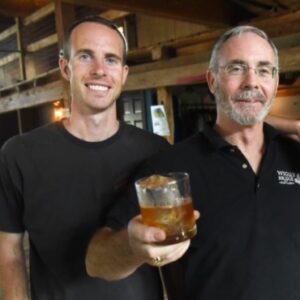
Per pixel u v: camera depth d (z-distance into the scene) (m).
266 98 1.36
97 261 1.17
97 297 1.41
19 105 6.20
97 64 1.44
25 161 1.46
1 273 1.49
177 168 1.34
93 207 1.44
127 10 3.05
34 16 5.74
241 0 3.64
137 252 0.94
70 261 1.43
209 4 3.50
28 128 6.73
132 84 4.23
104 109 1.46
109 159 1.48
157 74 3.92
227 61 1.36
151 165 1.37
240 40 1.35
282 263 1.22
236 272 1.22
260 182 1.30
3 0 5.54
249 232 1.24
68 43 1.49
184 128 4.28
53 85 5.14
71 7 4.00
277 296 1.20
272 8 3.80
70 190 1.44
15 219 1.51
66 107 4.52
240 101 1.34
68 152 1.46
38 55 5.84
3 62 6.71
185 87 4.29
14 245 1.53
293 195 1.30
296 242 1.25
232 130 1.39
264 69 1.35
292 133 1.42
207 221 1.26
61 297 1.43
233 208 1.27
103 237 1.20
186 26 4.60
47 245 1.44
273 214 1.27
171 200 0.91
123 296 1.41
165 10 3.16
